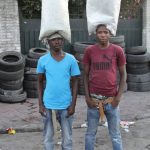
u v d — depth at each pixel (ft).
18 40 37.45
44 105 18.48
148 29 41.11
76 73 18.30
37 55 35.32
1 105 33.19
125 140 24.34
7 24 36.94
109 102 18.44
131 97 35.96
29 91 35.58
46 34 18.15
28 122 28.19
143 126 27.48
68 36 18.29
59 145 22.97
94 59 18.30
